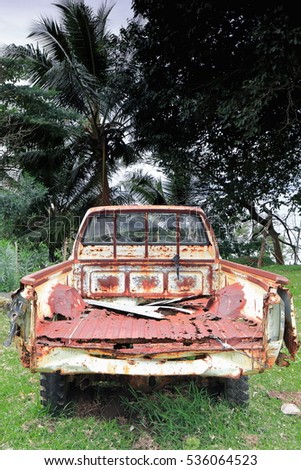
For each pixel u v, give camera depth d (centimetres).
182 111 1280
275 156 1434
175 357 330
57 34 1503
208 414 370
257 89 1066
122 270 495
